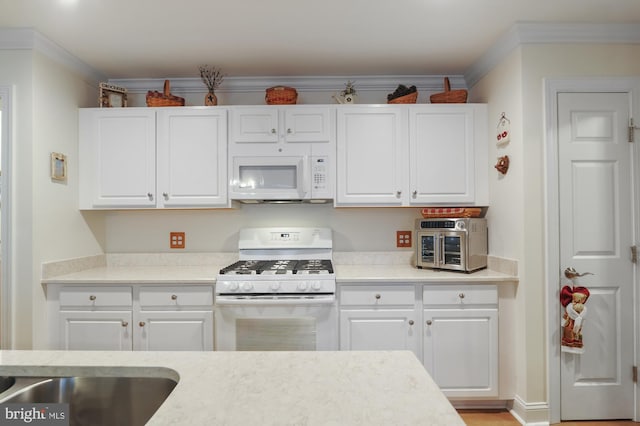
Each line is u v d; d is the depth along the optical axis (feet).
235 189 8.70
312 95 9.87
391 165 8.78
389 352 3.42
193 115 8.77
